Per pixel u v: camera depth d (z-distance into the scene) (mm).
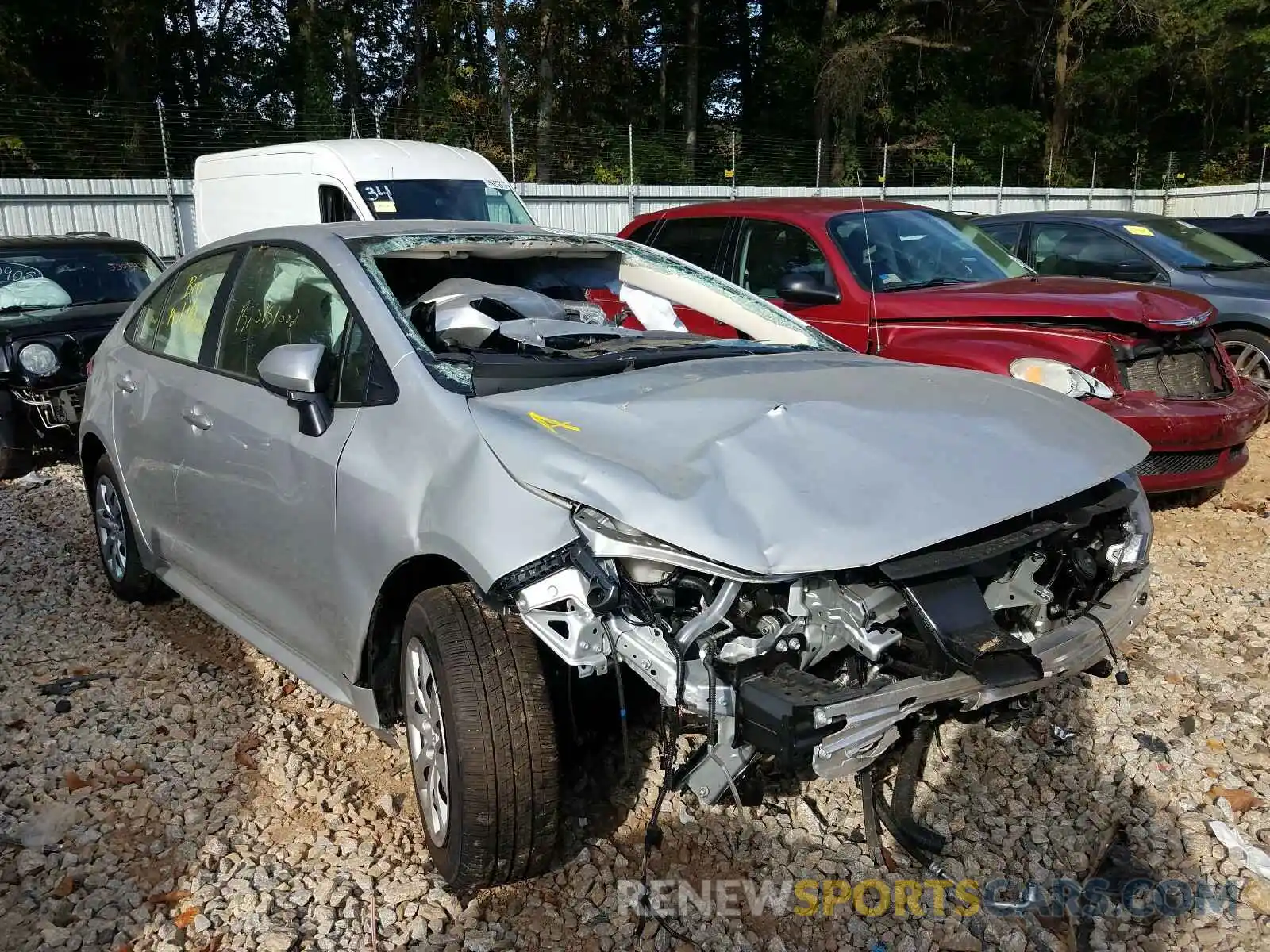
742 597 2414
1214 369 5605
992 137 33375
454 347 3371
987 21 34125
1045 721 3564
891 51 30828
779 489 2412
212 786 3256
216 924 2650
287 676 4008
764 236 6582
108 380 4535
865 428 2680
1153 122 39000
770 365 3309
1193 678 3877
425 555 2664
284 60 31953
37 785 3266
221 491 3541
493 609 2574
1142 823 3029
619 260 4398
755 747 2340
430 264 4520
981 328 5523
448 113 27031
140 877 2844
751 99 38156
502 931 2625
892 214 6590
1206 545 5367
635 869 2836
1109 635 2854
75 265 8352
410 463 2779
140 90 28078
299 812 3135
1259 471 6816
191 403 3758
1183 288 7914
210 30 31281
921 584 2395
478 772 2488
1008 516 2477
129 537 4473
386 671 2990
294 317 3443
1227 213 27344
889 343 5703
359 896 2768
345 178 9766
